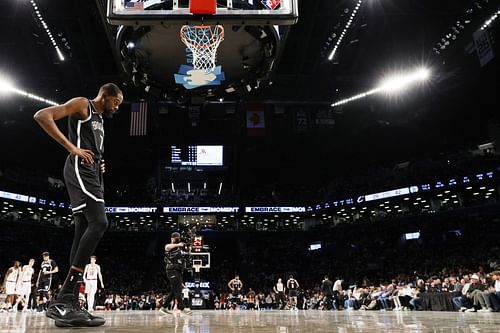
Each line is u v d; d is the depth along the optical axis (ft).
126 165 133.18
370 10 74.64
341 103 105.09
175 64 47.26
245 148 129.90
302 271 115.03
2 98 95.76
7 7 70.95
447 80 93.86
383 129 118.21
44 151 119.96
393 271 93.09
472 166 95.76
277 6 27.50
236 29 37.37
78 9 72.90
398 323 13.75
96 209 11.28
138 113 88.07
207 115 114.83
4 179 106.32
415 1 71.87
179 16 26.71
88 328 10.45
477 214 93.25
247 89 48.52
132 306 86.74
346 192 122.01
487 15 72.02
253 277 112.37
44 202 113.39
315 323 13.56
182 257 30.07
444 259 85.20
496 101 94.89
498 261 71.67
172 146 124.98
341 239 119.03
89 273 45.21
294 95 104.17
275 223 134.62
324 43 85.35
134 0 26.94
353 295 72.43
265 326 11.73
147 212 121.08
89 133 11.76
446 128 109.91
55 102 99.71
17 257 104.88
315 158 134.92
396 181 108.88
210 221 123.65
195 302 51.60
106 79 94.68
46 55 86.33
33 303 58.85
